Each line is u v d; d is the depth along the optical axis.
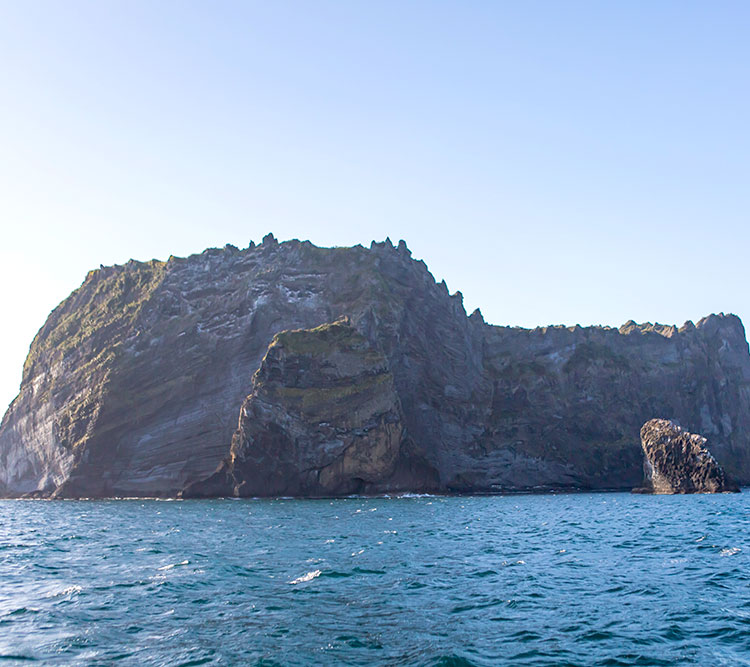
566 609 27.98
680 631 24.58
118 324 168.00
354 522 72.88
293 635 24.56
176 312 163.62
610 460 180.88
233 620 26.59
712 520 67.69
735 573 35.28
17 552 47.00
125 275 183.75
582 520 72.62
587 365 196.75
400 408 145.00
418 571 37.28
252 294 159.38
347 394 137.88
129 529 66.50
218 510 98.38
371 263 170.62
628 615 26.88
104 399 152.12
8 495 175.75
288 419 134.50
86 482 150.62
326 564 40.03
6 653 22.59
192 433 149.50
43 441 165.88
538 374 193.38
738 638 23.66
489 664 21.33
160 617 27.03
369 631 25.06
